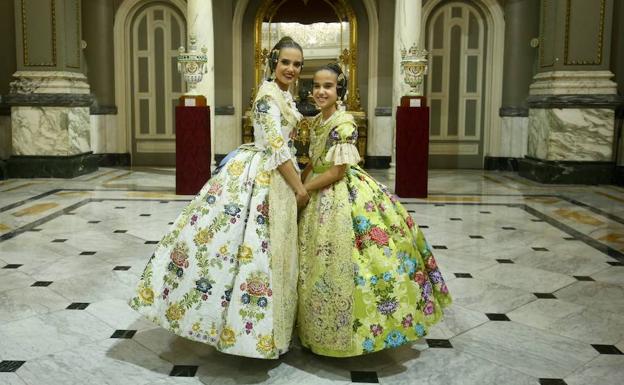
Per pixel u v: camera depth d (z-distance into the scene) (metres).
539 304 3.86
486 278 4.41
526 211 7.12
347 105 11.70
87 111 10.29
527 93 11.18
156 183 9.21
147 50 11.75
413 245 2.97
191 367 2.92
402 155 7.99
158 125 11.89
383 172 11.03
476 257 4.99
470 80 11.60
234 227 2.76
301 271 2.91
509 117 11.34
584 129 9.39
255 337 2.67
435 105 11.70
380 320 2.79
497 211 7.11
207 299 2.75
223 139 11.66
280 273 2.74
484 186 9.24
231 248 2.75
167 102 11.84
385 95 11.55
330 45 11.60
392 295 2.81
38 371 2.84
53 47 9.55
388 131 11.57
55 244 5.28
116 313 3.62
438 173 11.05
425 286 2.99
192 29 9.12
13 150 9.63
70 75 9.72
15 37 9.77
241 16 11.60
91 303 3.79
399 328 2.81
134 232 5.77
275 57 2.91
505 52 11.30
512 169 11.40
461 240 5.59
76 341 3.20
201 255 2.77
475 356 3.07
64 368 2.88
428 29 11.52
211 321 2.74
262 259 2.72
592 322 3.56
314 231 2.89
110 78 11.66
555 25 9.51
